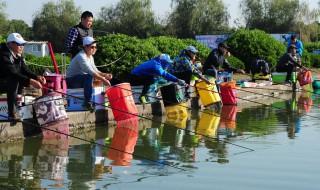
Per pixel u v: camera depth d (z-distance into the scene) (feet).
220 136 31.65
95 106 35.50
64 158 25.17
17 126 29.63
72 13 220.43
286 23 226.17
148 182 20.97
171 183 20.89
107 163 24.13
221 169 23.13
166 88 41.93
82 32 37.32
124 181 21.11
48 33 217.97
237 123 37.40
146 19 225.97
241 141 29.94
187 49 45.75
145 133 32.73
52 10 219.82
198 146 28.40
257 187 20.54
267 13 229.25
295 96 60.49
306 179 21.67
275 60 79.82
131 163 24.22
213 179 21.54
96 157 25.36
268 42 80.43
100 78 34.88
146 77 41.19
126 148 27.76
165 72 41.22
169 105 42.09
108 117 36.68
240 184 20.90
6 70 28.81
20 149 27.17
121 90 36.58
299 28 223.30
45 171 22.62
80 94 35.29
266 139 30.53
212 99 45.83
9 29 199.21
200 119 39.45
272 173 22.54
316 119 39.78
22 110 29.96
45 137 30.76
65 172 22.50
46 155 25.79
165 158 25.26
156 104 41.37
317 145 28.68
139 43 53.01
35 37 218.59
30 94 31.65
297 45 71.61
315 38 223.92
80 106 35.40
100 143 29.04
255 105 50.01
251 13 230.27
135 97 41.83
